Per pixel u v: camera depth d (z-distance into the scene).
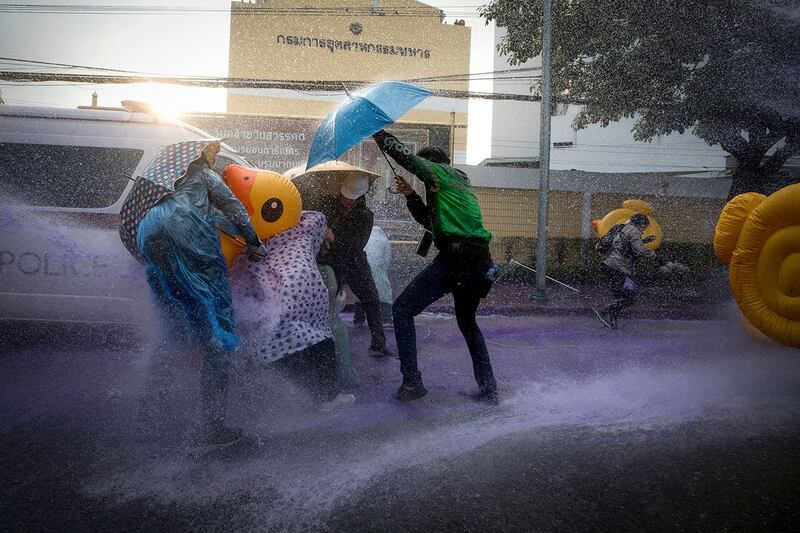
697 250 18.52
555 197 21.52
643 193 21.88
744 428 3.32
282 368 3.30
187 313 2.89
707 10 13.13
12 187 4.89
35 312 4.84
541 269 10.79
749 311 4.37
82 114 5.18
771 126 13.98
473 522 2.31
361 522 2.31
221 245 3.14
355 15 32.09
